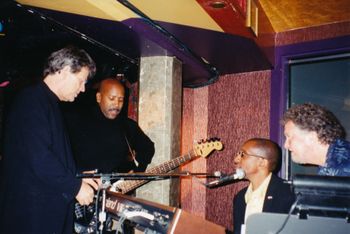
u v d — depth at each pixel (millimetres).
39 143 1729
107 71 3535
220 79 3941
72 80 1951
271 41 3301
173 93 3145
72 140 2740
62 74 1923
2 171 1819
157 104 3115
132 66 3443
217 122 3920
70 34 2857
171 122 3117
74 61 1921
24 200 1740
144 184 3086
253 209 2412
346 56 3115
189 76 3734
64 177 1721
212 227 1378
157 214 1422
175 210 1377
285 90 3410
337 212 973
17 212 1733
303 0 2695
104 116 2910
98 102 2941
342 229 967
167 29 2520
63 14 2346
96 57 3363
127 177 1774
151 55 3117
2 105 3371
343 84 3143
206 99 4074
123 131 2990
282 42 3449
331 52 3168
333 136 1603
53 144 1831
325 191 982
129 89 3799
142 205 1517
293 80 3414
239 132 3713
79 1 2088
